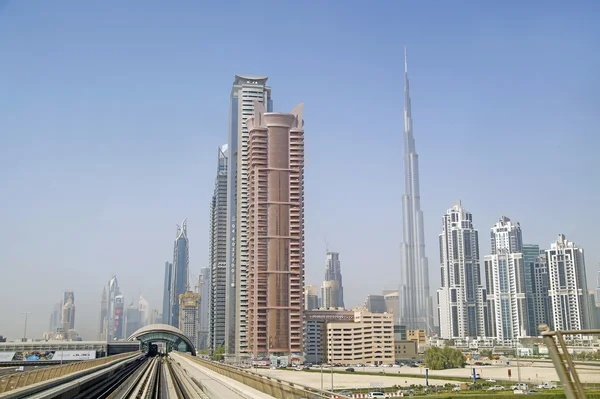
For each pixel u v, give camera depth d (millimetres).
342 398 32781
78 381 58625
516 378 151125
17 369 149375
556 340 13133
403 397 99250
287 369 198000
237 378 65438
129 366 151625
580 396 12602
